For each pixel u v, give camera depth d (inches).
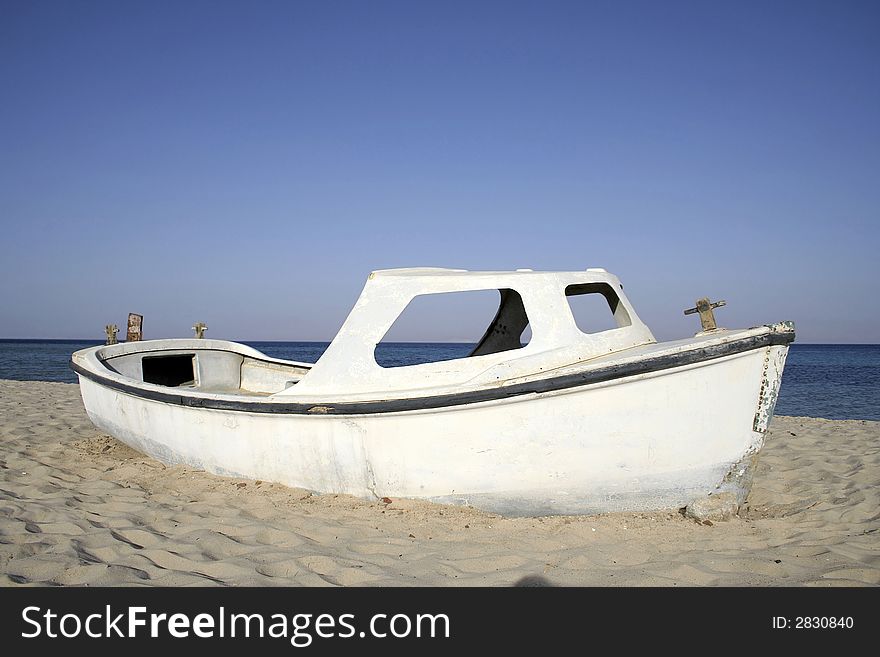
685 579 142.3
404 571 145.9
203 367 345.1
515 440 170.4
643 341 204.5
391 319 194.7
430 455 177.8
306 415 190.1
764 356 170.2
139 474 235.6
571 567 147.8
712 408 168.7
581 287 211.0
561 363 181.2
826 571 146.5
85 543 157.6
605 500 174.2
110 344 328.8
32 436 324.5
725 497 179.2
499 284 193.3
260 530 169.6
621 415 166.2
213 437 217.9
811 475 255.3
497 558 152.5
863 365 1497.3
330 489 194.9
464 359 188.7
